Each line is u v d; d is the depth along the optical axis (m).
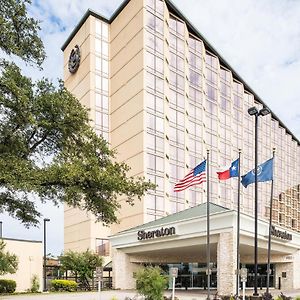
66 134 16.89
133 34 57.81
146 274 22.33
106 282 43.84
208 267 24.44
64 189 15.66
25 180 14.40
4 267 32.84
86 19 63.66
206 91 67.44
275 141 93.62
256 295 22.20
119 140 58.19
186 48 62.97
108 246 55.53
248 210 74.62
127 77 58.06
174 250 37.00
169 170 55.94
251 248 35.62
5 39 15.08
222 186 66.94
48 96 16.06
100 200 16.97
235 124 75.81
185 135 60.00
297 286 40.91
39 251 41.06
